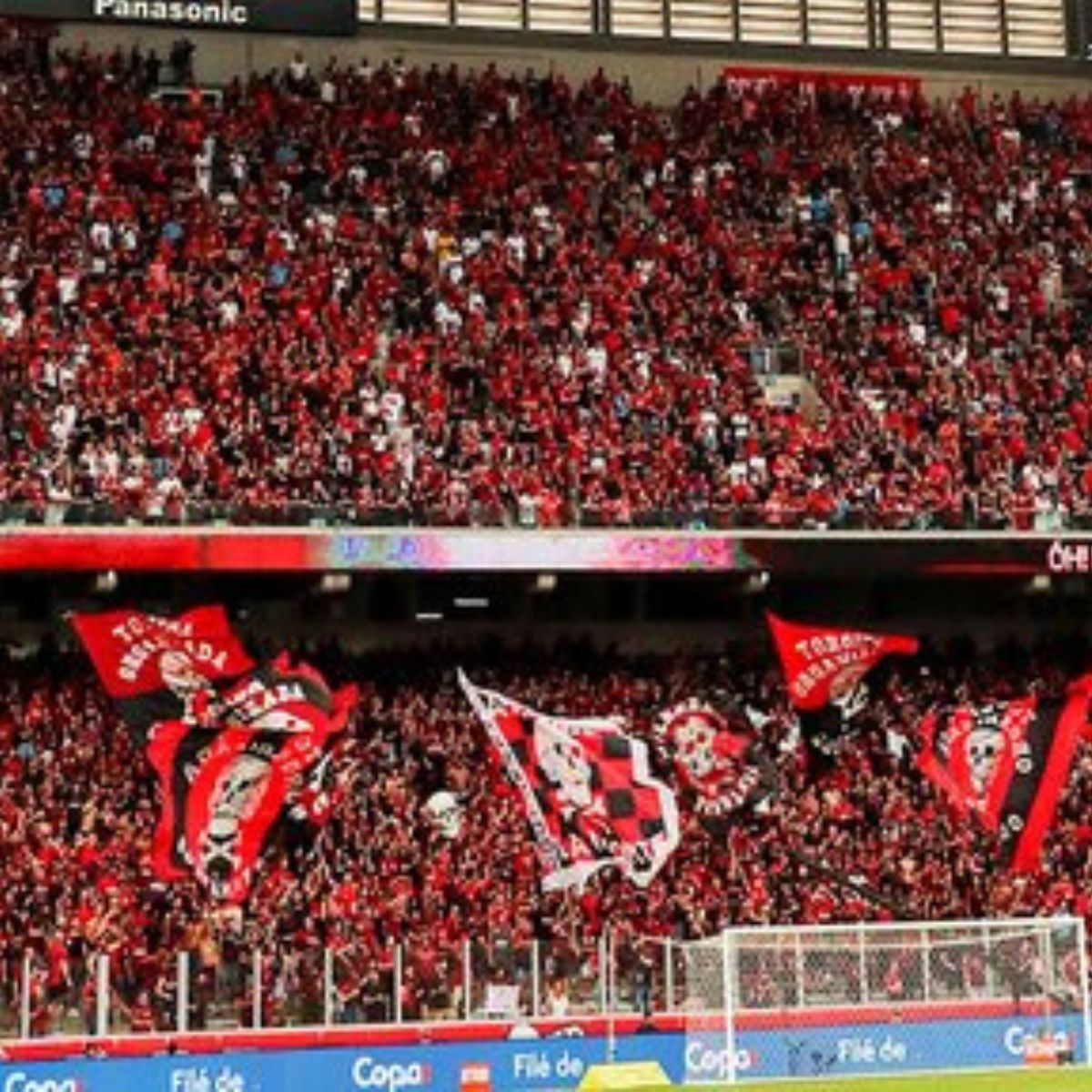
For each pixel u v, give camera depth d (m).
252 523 102.00
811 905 100.44
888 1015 78.75
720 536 106.94
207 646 94.00
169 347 112.88
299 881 95.00
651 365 120.12
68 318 113.06
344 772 102.06
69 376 109.31
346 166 129.00
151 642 93.69
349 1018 88.00
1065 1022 79.06
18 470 103.00
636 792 92.06
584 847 91.44
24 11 118.56
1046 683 116.69
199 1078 85.69
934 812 106.94
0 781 98.38
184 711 93.12
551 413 114.81
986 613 121.38
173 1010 86.25
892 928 79.38
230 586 109.31
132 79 130.75
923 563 108.81
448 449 111.00
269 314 116.88
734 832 103.25
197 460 106.12
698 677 112.94
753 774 101.25
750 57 144.25
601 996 90.69
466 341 118.75
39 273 114.69
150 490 102.62
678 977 90.81
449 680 109.50
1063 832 106.94
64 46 133.50
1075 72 148.25
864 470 115.75
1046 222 138.12
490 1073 84.50
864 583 118.12
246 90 132.62
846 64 146.00
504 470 110.12
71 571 101.81
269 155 128.38
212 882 91.44
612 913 97.50
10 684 103.88
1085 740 111.00
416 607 114.38
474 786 103.00
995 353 126.56
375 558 102.75
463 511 104.75
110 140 125.62
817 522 108.25
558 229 129.12
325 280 119.88
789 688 104.19
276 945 89.75
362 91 134.75
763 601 118.88
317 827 94.81
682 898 98.88
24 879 93.25
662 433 115.31
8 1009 85.38
